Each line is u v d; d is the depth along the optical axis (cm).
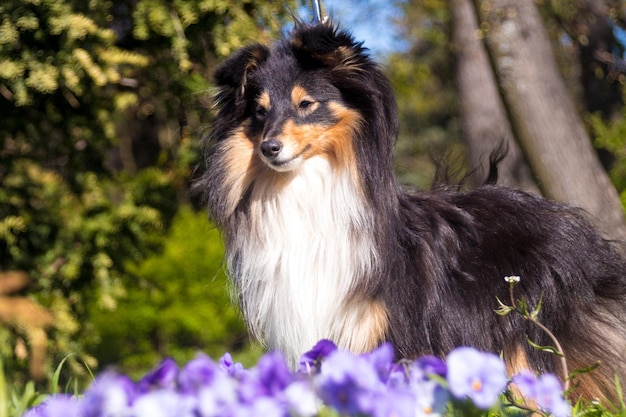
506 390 355
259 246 486
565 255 486
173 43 644
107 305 712
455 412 284
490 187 525
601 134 1213
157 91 729
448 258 472
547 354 471
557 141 841
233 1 651
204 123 669
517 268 474
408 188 593
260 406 233
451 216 490
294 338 474
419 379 264
